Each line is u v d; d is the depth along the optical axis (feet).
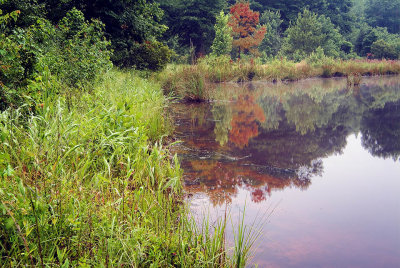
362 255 7.56
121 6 46.16
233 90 46.91
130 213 7.89
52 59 17.01
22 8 26.81
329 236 8.41
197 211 9.72
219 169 13.76
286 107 31.65
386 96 39.83
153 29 52.60
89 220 6.57
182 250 6.50
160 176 10.95
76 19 25.48
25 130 10.30
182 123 23.68
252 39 104.53
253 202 10.50
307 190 11.57
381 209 10.09
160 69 50.98
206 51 114.83
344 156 15.84
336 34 134.51
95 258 5.93
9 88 12.03
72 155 9.64
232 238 8.19
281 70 66.59
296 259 7.36
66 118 11.40
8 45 12.67
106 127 11.34
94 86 21.12
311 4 164.14
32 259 5.62
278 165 14.37
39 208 6.22
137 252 6.25
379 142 18.66
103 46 27.02
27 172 8.13
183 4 110.22
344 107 31.68
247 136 19.88
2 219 5.90
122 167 10.51
